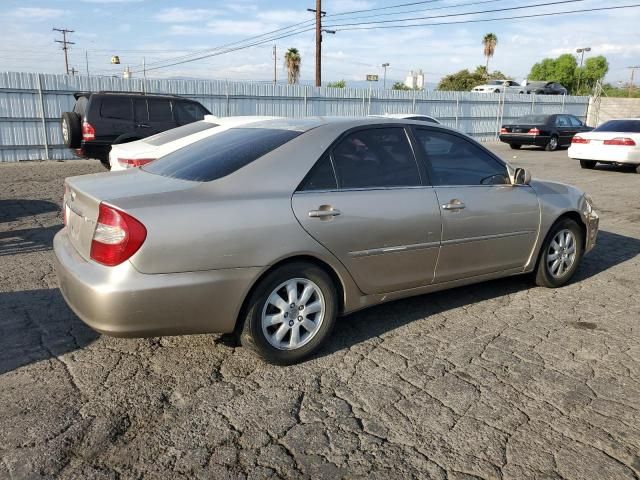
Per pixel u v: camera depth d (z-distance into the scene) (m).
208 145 4.08
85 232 3.24
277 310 3.51
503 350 3.89
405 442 2.81
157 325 3.12
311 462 2.64
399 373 3.53
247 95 19.58
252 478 2.53
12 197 9.43
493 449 2.77
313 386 3.35
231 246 3.21
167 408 3.07
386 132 4.05
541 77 58.75
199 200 3.20
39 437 2.77
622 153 14.03
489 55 65.00
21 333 3.97
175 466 2.59
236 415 3.02
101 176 3.87
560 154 20.19
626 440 2.86
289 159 3.57
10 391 3.20
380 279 3.89
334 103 21.83
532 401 3.22
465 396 3.26
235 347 3.85
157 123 12.04
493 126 27.16
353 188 3.74
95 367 3.51
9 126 15.52
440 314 4.55
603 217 8.92
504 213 4.55
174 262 3.07
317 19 28.08
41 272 5.38
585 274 5.78
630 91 44.47
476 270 4.50
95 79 16.66
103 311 3.00
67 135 11.73
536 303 4.86
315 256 3.52
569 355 3.83
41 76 15.71
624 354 3.86
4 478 2.47
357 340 4.02
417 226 3.97
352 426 2.95
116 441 2.76
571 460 2.69
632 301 4.95
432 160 4.24
